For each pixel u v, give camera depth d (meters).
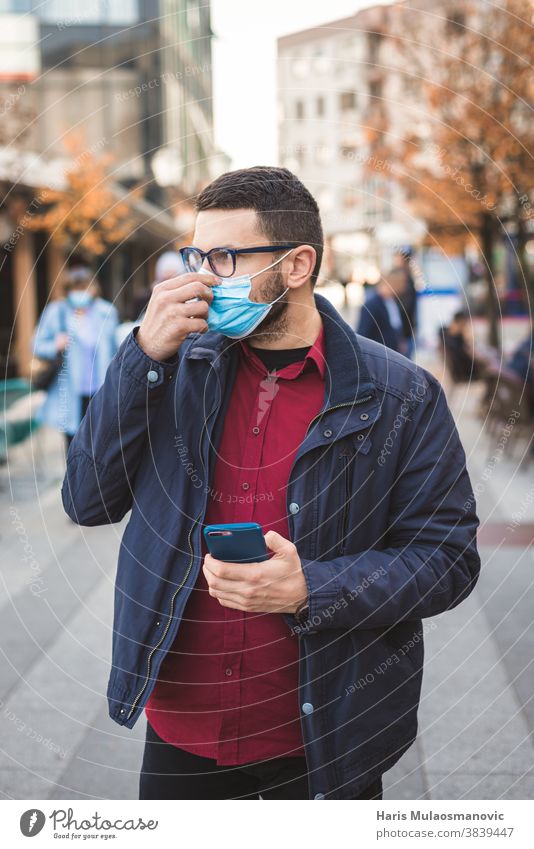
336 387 1.40
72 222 10.62
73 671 3.34
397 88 8.88
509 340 9.48
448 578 1.43
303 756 1.50
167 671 1.48
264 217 1.37
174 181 6.83
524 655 3.36
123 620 1.45
